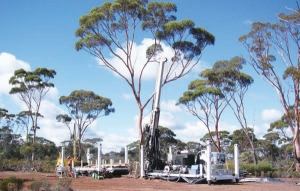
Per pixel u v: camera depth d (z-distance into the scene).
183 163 22.81
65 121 58.81
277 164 41.50
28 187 14.67
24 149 50.47
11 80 52.19
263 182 22.73
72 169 28.34
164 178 22.69
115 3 28.84
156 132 24.73
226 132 60.09
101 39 29.92
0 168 36.72
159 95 24.91
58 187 14.52
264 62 33.88
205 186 18.88
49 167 37.16
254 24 33.97
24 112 61.72
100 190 16.11
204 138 60.09
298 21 30.61
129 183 20.62
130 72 30.55
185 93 40.66
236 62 38.25
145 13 29.80
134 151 56.75
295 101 32.59
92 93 55.44
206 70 39.22
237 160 21.94
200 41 31.14
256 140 61.12
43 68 53.03
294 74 31.17
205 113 39.78
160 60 25.27
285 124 43.03
